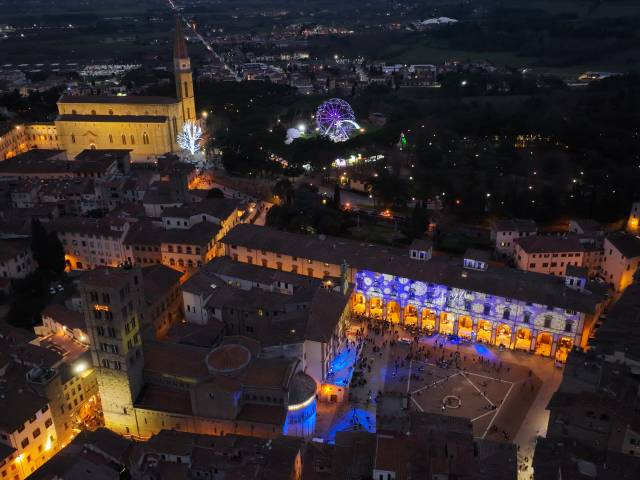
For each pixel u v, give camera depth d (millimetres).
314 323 132375
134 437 122000
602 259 178250
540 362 144875
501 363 144375
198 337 136625
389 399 113875
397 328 159375
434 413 123312
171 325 160750
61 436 119500
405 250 172750
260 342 130875
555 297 143125
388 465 98625
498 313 148625
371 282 160500
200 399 114250
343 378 134375
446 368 142375
